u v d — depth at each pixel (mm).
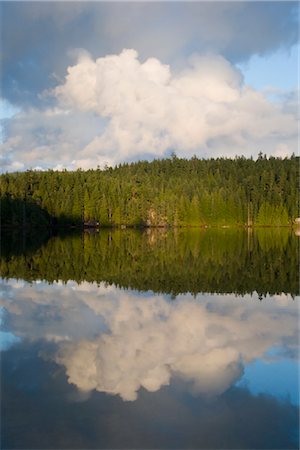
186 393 11141
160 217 124500
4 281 27969
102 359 13508
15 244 61188
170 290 24938
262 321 17969
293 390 11320
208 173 162625
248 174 157875
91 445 8758
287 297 22812
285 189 138000
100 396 10945
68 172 124062
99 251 50188
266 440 9000
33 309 20125
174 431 9328
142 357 13734
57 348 14539
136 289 25250
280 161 168250
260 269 33906
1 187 97188
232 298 22578
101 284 26969
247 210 130500
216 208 127062
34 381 11812
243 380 11992
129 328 16969
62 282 27672
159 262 39000
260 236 87875
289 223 129625
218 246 59062
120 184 127500
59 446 8703
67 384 11641
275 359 13539
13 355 13828
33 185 109062
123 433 9195
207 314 19172
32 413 10031
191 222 125500
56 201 107062
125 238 78000
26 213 95438
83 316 18812
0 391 11180
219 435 9156
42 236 81938
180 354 14000
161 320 18156
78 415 9992
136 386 11547
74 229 107500
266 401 10719
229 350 14383
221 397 10906
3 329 16766
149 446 8742
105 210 117250
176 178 153000
